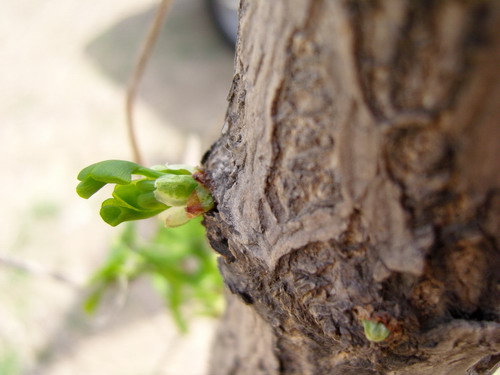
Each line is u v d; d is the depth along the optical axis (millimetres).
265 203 131
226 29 724
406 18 96
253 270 147
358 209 118
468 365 142
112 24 789
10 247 558
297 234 129
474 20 92
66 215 577
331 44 104
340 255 126
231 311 207
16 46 779
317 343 155
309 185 122
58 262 544
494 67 94
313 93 112
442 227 114
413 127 104
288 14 108
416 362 138
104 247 552
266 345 184
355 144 111
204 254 343
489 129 101
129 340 503
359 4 98
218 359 245
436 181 108
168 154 623
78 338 507
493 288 121
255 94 122
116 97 689
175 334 502
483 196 109
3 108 693
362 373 161
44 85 717
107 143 639
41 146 644
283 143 121
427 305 126
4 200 598
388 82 102
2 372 487
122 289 353
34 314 518
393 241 118
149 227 547
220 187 145
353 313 130
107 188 598
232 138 141
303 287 134
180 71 706
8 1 842
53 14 818
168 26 760
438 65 97
